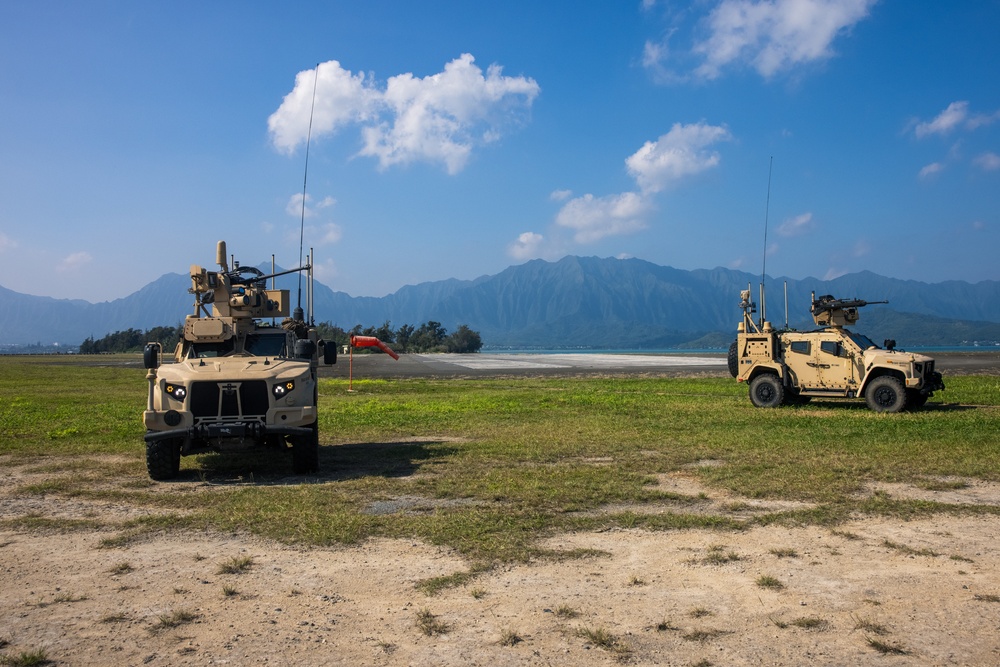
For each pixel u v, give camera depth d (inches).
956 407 779.4
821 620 184.7
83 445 557.0
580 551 247.4
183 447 408.8
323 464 460.1
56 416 800.9
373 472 422.3
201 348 479.2
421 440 572.1
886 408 737.6
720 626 181.8
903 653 165.3
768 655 165.0
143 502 347.9
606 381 1424.7
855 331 810.8
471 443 539.5
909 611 190.5
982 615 187.3
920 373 732.0
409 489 362.3
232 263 504.7
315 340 516.4
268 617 191.2
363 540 266.5
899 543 254.8
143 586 217.8
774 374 817.5
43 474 435.2
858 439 516.7
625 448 494.0
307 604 200.8
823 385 784.3
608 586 212.8
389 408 847.7
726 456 454.6
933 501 321.4
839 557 239.0
